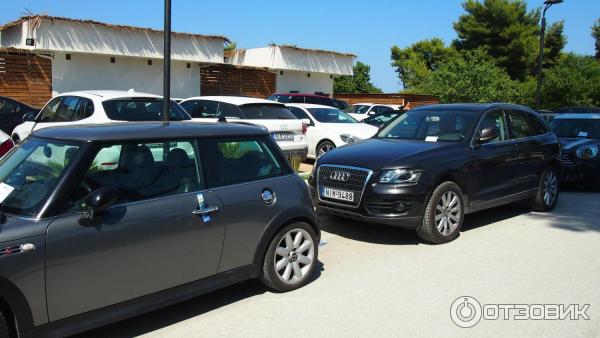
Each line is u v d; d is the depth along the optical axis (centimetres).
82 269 359
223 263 448
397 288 520
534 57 4172
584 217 848
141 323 441
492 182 751
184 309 470
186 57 2162
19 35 1942
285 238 500
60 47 1809
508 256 627
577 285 533
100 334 420
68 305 356
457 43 4669
